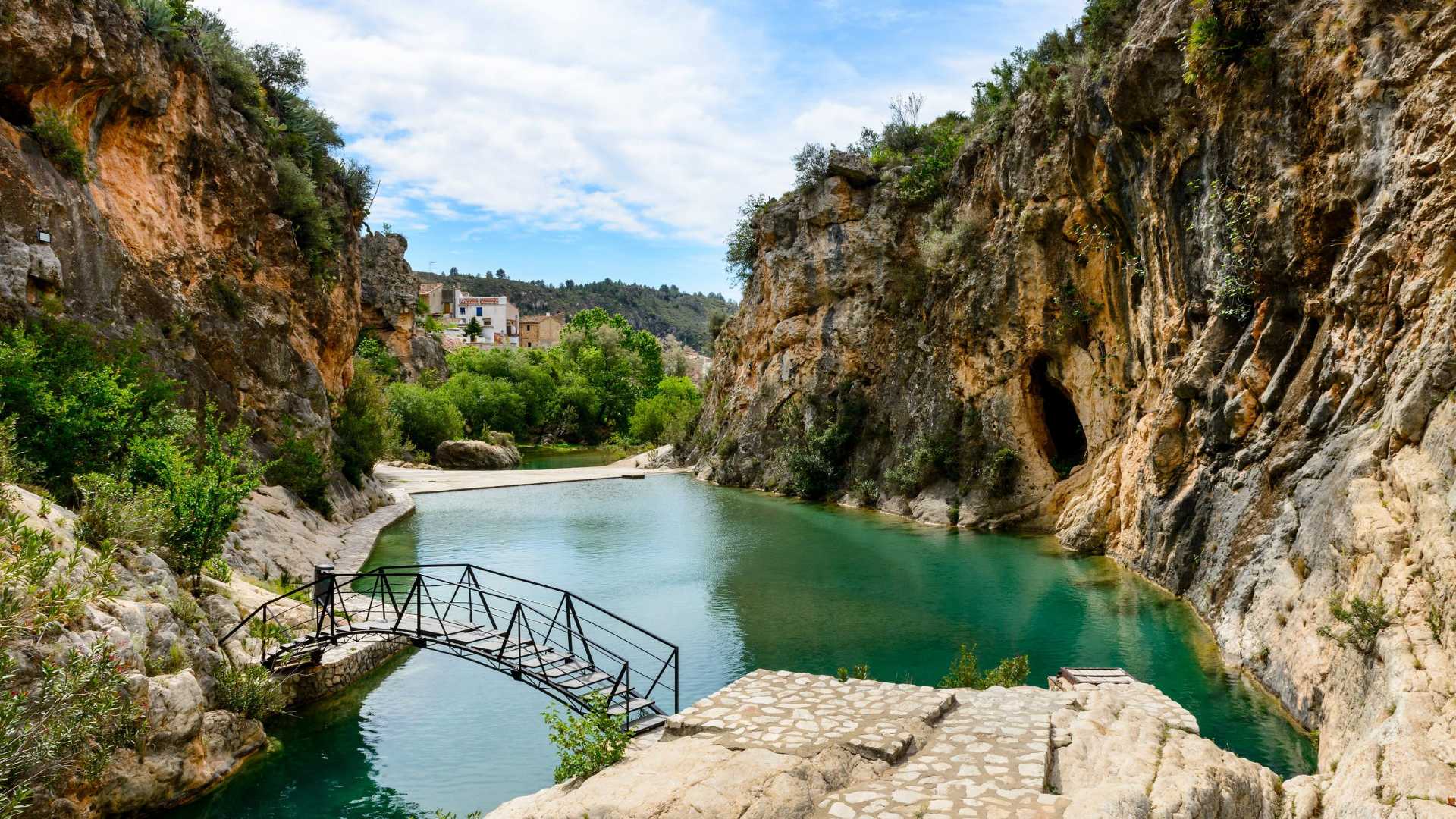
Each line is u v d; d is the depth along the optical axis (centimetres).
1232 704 1338
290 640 1502
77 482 1402
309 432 2934
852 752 860
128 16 2216
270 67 3375
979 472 3391
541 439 9081
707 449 5719
